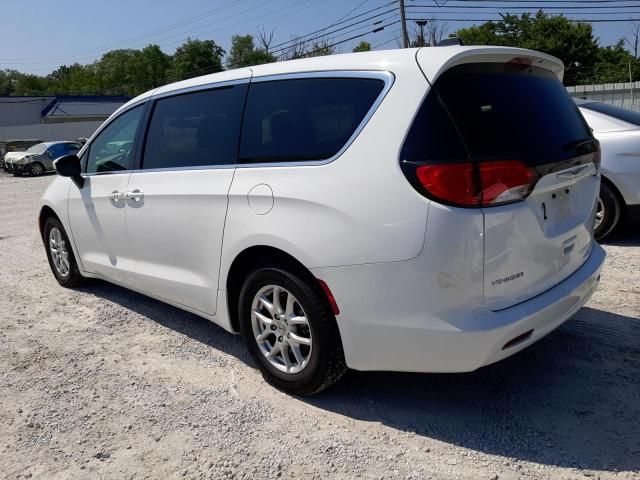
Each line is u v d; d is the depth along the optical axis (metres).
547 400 3.22
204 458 2.87
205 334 4.40
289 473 2.72
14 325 4.75
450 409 3.19
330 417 3.17
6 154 25.97
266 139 3.37
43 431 3.16
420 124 2.73
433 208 2.64
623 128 5.88
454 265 2.63
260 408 3.29
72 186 5.08
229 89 3.69
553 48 53.78
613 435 2.88
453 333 2.68
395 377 3.57
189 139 3.89
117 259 4.62
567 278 3.16
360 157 2.88
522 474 2.63
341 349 3.10
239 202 3.37
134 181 4.25
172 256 3.97
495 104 2.87
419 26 33.84
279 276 3.20
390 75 2.91
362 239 2.81
